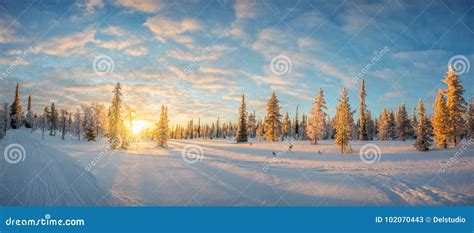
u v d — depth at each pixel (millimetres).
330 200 11820
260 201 11781
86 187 12914
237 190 13609
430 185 13891
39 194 10984
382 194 12492
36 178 13523
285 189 13766
